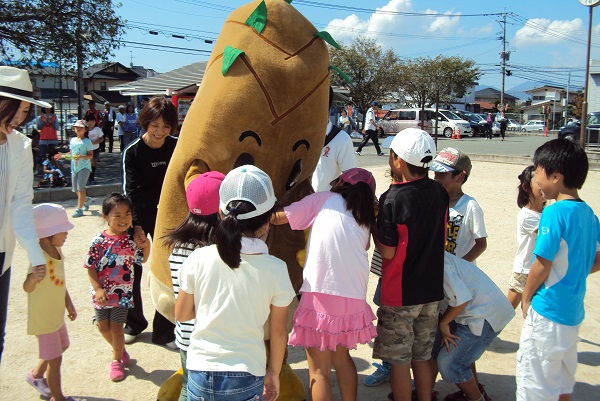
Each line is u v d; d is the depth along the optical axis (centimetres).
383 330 332
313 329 311
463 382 346
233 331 254
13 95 297
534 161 312
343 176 338
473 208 391
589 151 2003
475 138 3325
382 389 400
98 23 1838
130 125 1852
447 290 337
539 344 302
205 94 331
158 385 397
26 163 320
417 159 314
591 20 1805
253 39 324
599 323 517
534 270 300
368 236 325
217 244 252
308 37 334
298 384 369
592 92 2769
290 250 356
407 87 4456
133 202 421
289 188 356
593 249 304
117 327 395
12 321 497
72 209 996
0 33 1738
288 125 329
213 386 248
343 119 2466
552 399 304
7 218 315
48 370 351
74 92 4166
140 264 421
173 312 342
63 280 356
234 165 330
